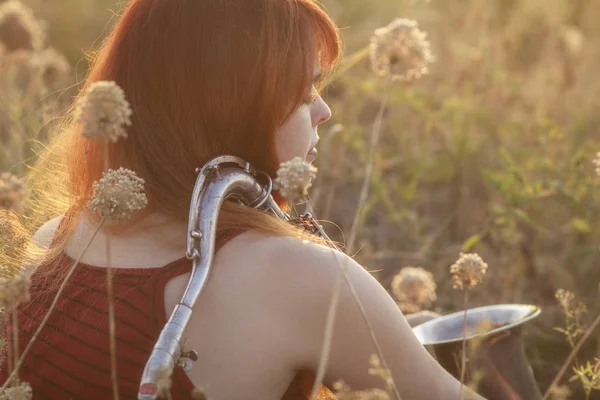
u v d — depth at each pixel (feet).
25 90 16.06
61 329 6.06
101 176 6.48
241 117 6.39
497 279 13.58
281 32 6.43
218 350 5.71
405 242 14.84
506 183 12.60
